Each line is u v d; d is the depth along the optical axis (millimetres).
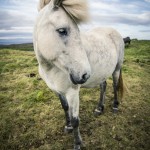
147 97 4922
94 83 3199
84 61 2020
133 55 11281
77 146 2990
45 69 2523
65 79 2469
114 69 3715
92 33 3240
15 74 6262
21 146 3184
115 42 3662
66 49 2031
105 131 3500
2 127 3598
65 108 3213
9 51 10883
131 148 3156
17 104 4371
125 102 4547
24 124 3678
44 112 4016
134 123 3789
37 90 4969
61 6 2074
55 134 3418
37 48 2328
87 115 3941
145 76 6727
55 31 2029
